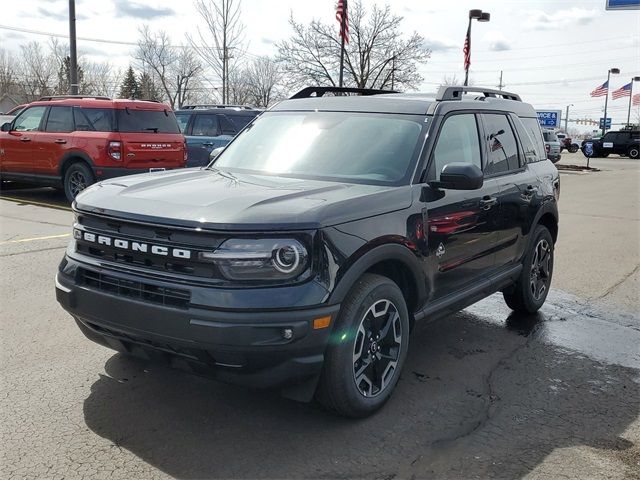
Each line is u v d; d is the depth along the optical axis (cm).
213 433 356
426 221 407
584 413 400
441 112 457
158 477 312
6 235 888
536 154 612
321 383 355
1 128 1238
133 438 347
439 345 522
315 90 570
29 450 332
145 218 336
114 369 438
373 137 448
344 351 348
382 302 375
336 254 337
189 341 319
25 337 495
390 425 373
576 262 868
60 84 5397
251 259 317
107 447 338
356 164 430
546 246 615
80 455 329
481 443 357
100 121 1125
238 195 361
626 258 897
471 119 497
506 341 538
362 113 475
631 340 550
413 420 381
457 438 361
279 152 468
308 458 334
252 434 356
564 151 5803
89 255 366
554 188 620
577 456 346
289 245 322
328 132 466
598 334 565
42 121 1193
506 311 633
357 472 323
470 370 468
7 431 351
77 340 491
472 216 460
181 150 1212
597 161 4156
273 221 323
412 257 393
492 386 439
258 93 4197
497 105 553
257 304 314
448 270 440
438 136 443
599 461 341
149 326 330
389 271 403
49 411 375
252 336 314
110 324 347
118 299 340
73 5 1808
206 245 321
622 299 685
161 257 333
